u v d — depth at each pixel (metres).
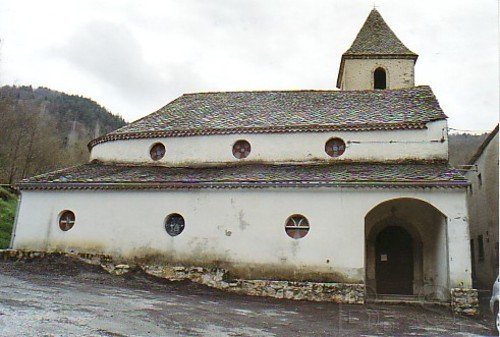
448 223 12.26
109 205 14.71
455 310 11.59
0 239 18.20
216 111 18.52
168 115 18.80
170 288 12.78
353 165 14.70
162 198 14.34
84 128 59.75
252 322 8.95
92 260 14.30
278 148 15.74
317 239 12.93
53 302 9.05
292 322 9.31
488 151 17.06
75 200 15.04
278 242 13.16
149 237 14.12
